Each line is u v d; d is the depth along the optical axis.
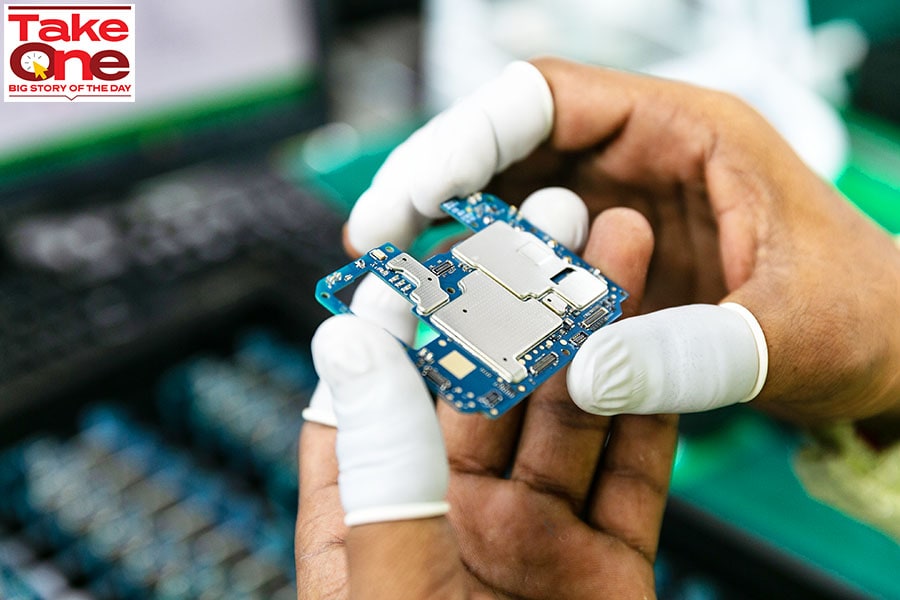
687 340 0.32
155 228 0.49
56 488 0.42
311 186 0.54
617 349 0.31
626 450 0.35
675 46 0.62
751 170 0.37
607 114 0.38
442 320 0.32
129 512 0.41
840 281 0.35
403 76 0.63
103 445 0.43
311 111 0.54
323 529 0.33
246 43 0.50
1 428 0.42
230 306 0.46
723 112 0.38
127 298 0.46
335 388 0.30
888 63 0.59
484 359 0.32
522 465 0.35
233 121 0.51
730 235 0.37
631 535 0.35
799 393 0.35
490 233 0.34
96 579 0.40
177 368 0.46
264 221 0.50
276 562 0.41
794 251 0.35
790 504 0.44
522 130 0.37
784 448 0.46
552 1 0.65
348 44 0.65
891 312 0.35
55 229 0.49
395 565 0.29
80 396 0.44
